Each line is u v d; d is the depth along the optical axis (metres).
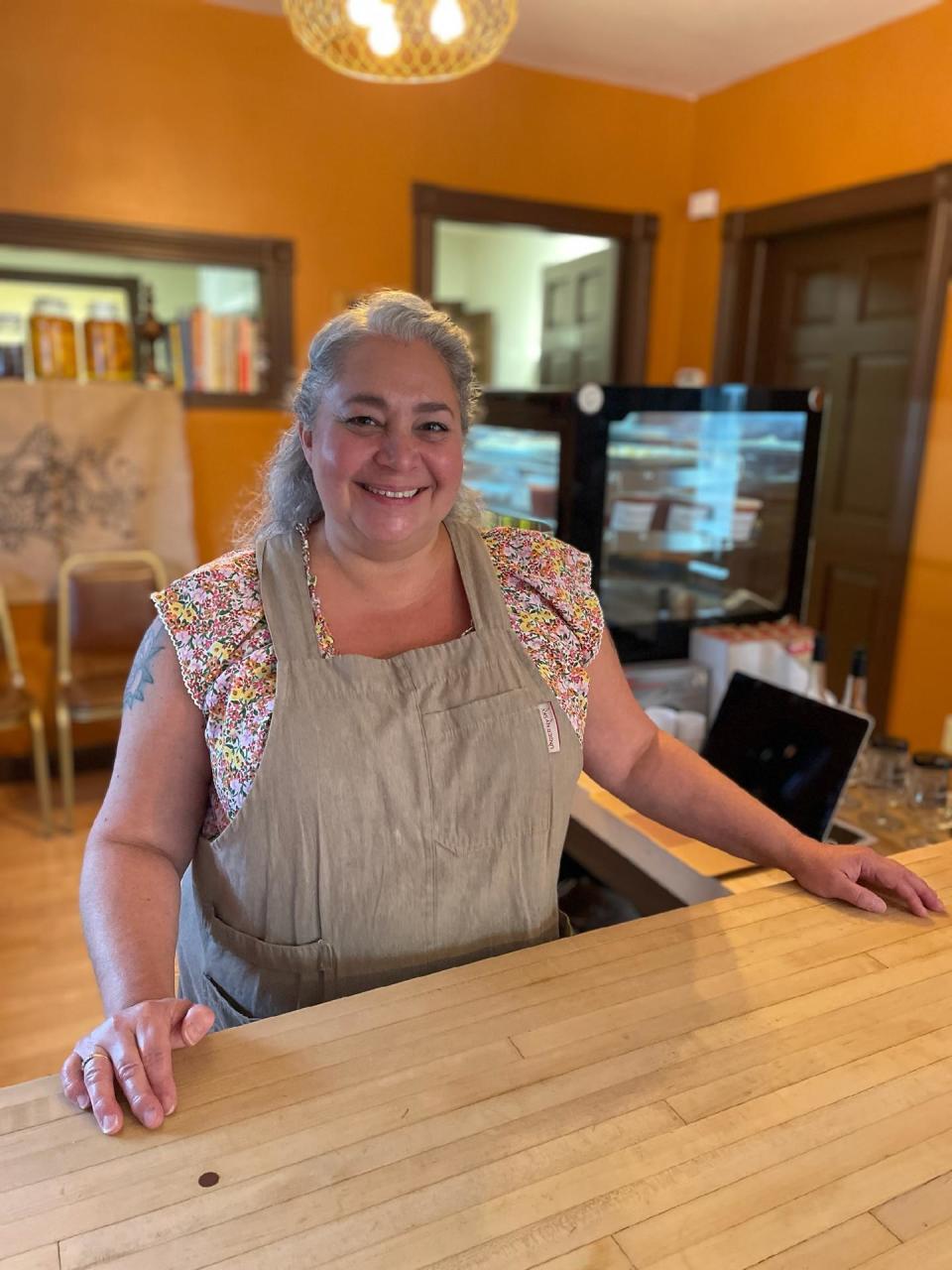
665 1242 0.58
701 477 1.87
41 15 2.99
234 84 3.28
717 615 1.93
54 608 3.39
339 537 0.99
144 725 0.96
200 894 1.03
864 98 3.29
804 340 3.78
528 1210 0.60
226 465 3.54
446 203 3.68
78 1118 0.68
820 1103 0.70
